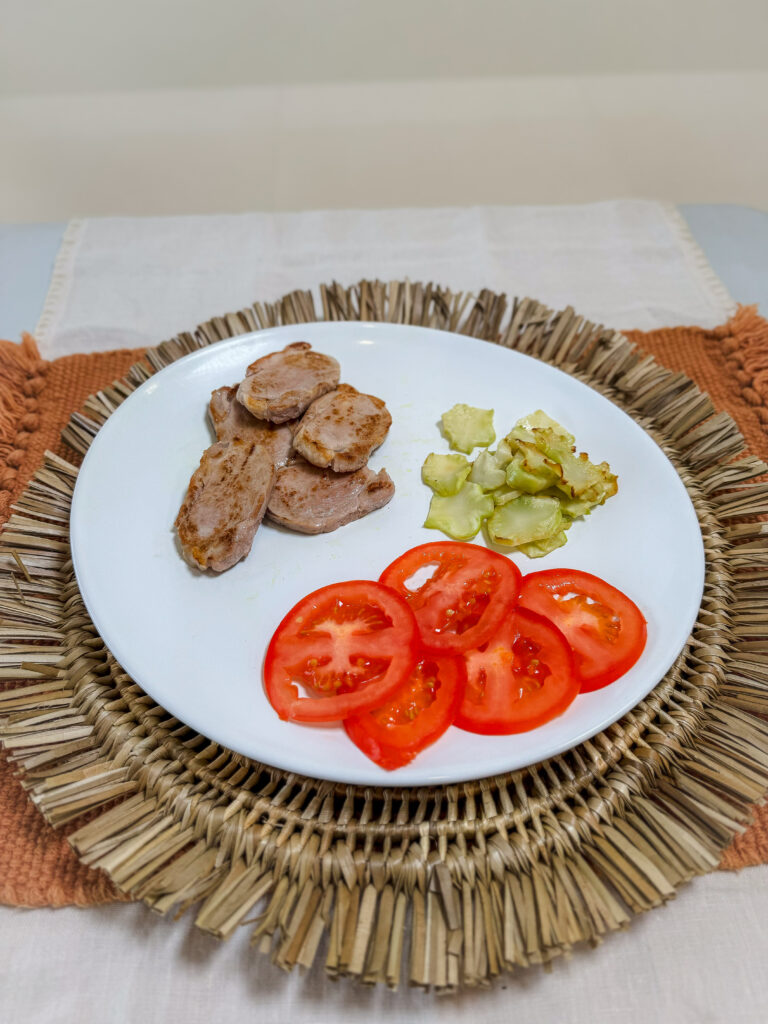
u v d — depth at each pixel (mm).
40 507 363
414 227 583
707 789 278
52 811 269
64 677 312
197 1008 251
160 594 319
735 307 506
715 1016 248
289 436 382
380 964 238
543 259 553
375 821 270
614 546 339
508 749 270
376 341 420
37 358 454
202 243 563
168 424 380
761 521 373
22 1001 252
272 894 263
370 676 292
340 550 343
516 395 400
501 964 242
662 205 591
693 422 403
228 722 281
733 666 317
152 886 250
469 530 345
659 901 250
